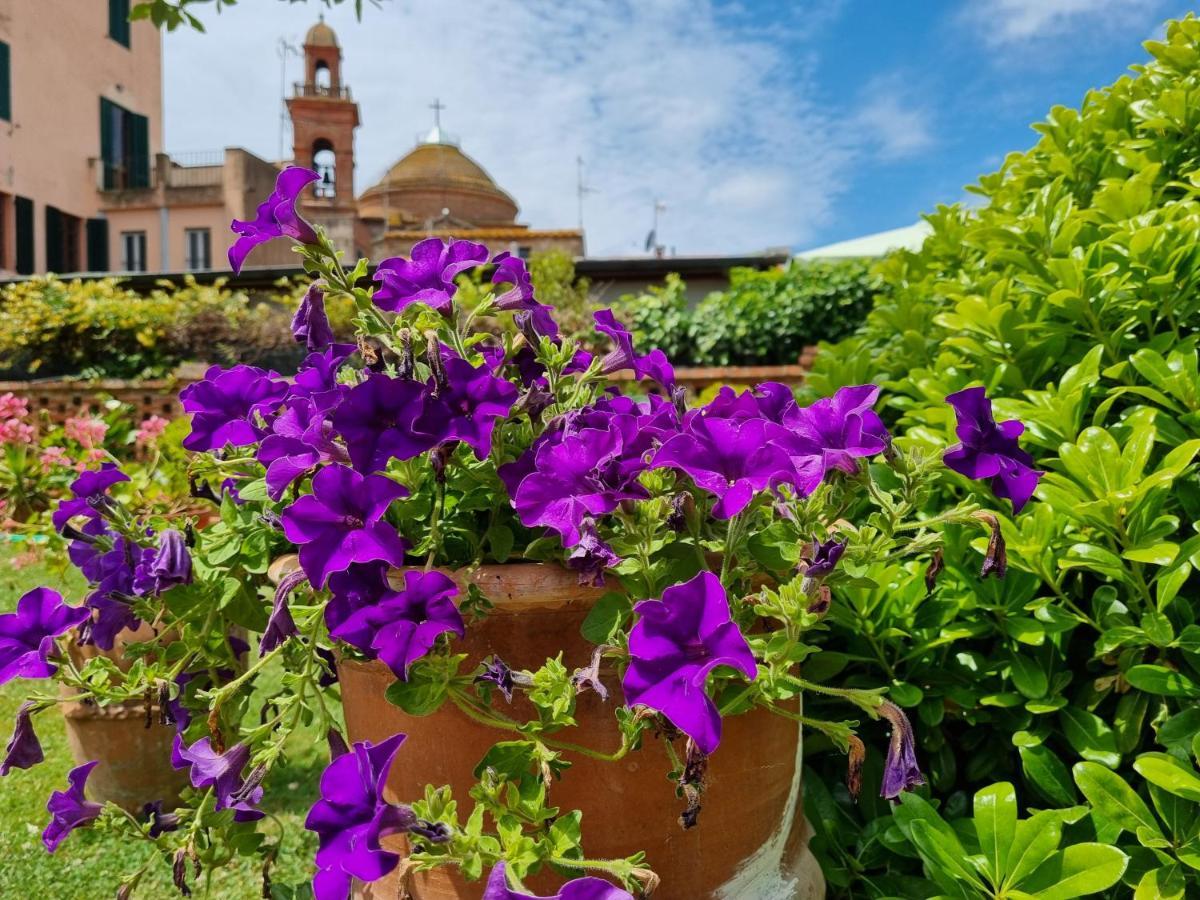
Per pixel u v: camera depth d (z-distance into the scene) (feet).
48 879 6.86
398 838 4.19
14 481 13.05
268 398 4.91
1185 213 5.98
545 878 4.02
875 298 9.11
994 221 7.58
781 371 22.94
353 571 3.81
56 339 27.53
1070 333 5.96
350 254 74.43
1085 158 7.23
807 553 3.76
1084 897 4.69
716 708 3.44
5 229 64.23
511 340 4.72
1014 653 5.16
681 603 3.28
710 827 4.17
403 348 3.86
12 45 64.49
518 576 3.92
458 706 3.97
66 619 4.93
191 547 5.07
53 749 9.21
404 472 4.12
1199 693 4.38
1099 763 4.58
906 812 4.62
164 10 7.20
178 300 28.81
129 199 73.56
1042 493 4.85
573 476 3.80
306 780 8.82
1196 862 4.05
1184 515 5.41
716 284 35.65
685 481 3.99
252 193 77.00
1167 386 5.07
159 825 4.73
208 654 5.07
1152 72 7.20
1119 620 4.81
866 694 3.65
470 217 105.40
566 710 3.59
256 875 7.07
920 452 4.09
